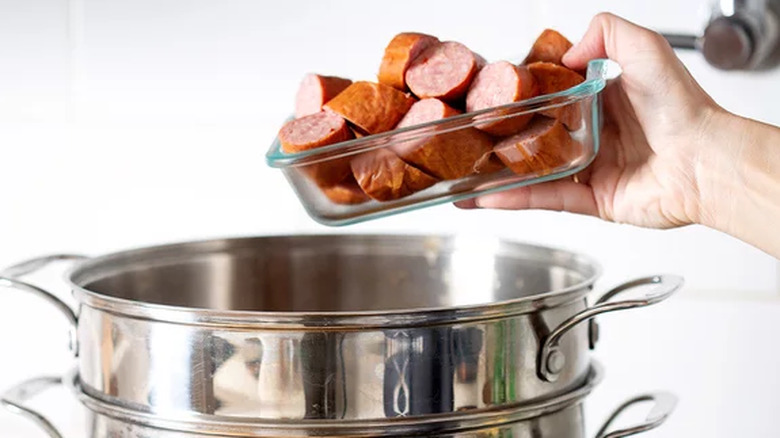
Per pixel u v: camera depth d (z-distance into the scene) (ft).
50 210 4.39
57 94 4.35
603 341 4.29
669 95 3.37
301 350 3.01
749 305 4.19
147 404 3.11
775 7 3.83
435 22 4.22
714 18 3.88
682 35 3.91
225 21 4.27
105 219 4.38
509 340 3.11
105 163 4.36
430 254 3.84
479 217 4.29
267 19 4.26
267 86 4.29
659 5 4.11
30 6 4.32
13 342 4.44
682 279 3.31
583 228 4.24
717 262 4.19
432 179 3.20
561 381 3.22
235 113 4.31
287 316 2.99
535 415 3.17
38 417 3.33
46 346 4.44
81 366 3.29
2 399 3.35
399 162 3.16
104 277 3.52
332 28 4.25
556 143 3.20
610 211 3.60
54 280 4.43
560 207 3.62
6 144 4.38
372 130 3.21
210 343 3.04
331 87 3.35
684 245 4.20
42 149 4.38
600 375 3.36
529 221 4.27
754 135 3.36
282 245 3.84
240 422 3.04
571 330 3.24
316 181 3.18
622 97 3.49
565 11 4.16
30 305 4.43
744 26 3.84
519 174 3.24
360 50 4.25
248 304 3.82
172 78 4.31
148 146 4.34
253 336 3.02
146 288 3.65
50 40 4.33
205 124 4.32
